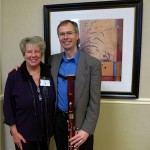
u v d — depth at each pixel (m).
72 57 1.46
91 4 1.75
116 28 1.75
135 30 1.71
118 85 1.81
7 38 1.95
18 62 1.97
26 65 1.52
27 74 1.47
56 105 1.50
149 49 1.74
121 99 1.83
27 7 1.89
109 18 1.75
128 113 1.83
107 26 1.76
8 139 2.06
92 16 1.77
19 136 1.47
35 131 1.47
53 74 1.50
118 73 1.80
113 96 1.82
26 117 1.46
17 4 1.89
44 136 1.51
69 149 1.40
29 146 1.49
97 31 1.78
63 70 1.48
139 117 1.82
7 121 1.47
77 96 1.39
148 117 1.80
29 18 1.90
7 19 1.92
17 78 1.48
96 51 1.81
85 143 1.51
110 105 1.85
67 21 1.43
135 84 1.77
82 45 1.82
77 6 1.77
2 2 1.91
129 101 1.82
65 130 1.51
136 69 1.75
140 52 1.73
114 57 1.79
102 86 1.84
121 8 1.72
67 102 1.44
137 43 1.72
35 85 1.47
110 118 1.86
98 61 1.43
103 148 1.91
